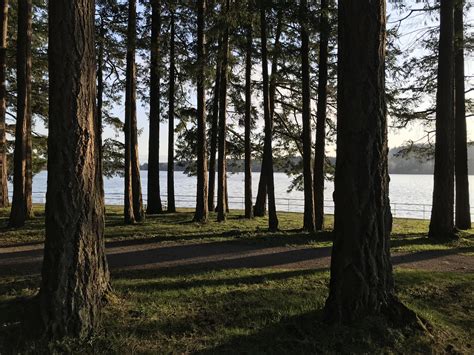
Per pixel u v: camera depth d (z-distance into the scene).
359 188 5.33
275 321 5.70
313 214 15.62
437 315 6.08
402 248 12.09
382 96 5.41
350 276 5.31
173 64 23.80
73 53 5.10
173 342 5.06
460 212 17.56
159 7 19.91
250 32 17.19
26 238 13.30
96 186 5.45
